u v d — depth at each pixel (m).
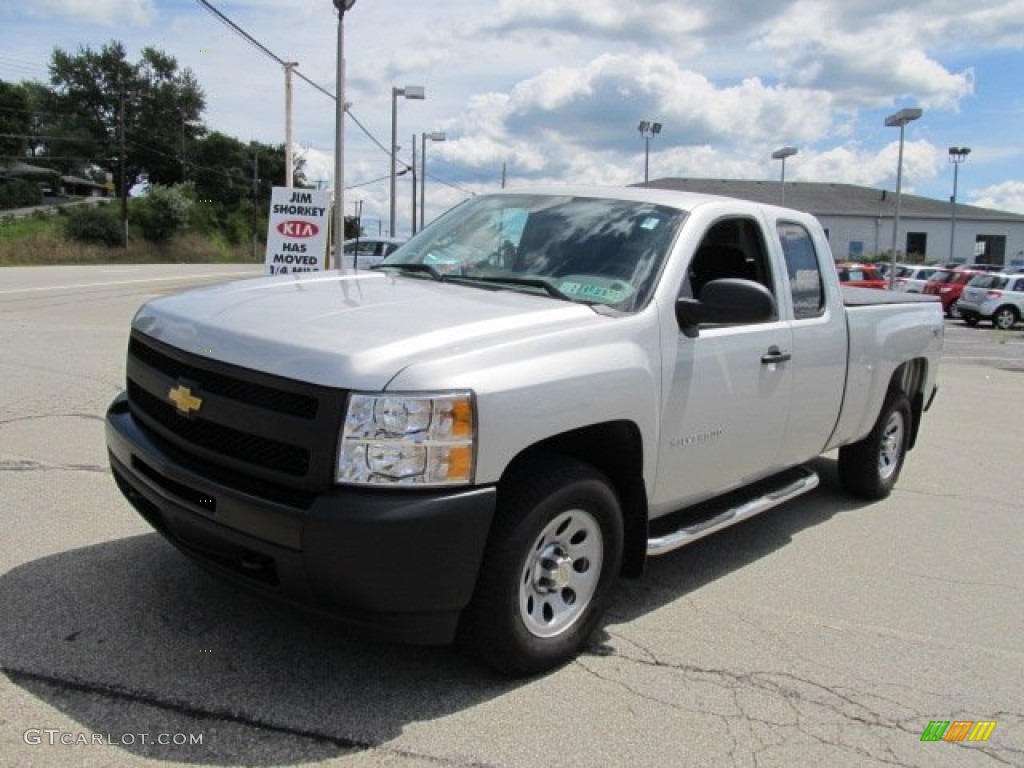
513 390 3.11
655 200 4.45
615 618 4.17
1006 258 62.22
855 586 4.77
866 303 5.90
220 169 93.69
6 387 8.34
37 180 91.31
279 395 3.03
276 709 3.15
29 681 3.21
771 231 4.80
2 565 4.21
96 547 4.48
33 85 101.56
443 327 3.27
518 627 3.34
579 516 3.53
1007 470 7.65
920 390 6.74
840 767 3.07
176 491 3.31
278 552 2.94
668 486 4.05
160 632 3.63
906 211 61.22
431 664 3.54
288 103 23.41
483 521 3.04
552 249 4.27
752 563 5.05
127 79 99.81
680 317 3.95
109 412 3.91
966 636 4.21
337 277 4.34
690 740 3.16
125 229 65.81
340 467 2.90
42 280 26.08
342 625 3.01
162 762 2.81
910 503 6.48
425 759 2.93
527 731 3.13
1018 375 15.50
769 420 4.64
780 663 3.80
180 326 3.50
